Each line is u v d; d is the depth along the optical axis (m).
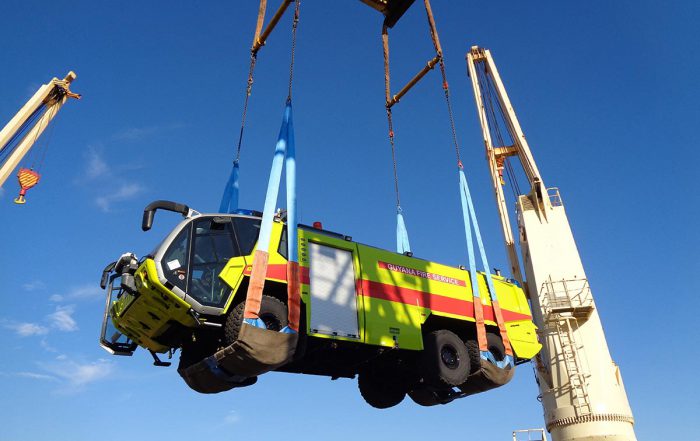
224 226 9.98
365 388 13.63
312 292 10.34
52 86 28.36
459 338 12.47
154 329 10.08
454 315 12.45
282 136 10.89
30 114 27.50
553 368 20.22
